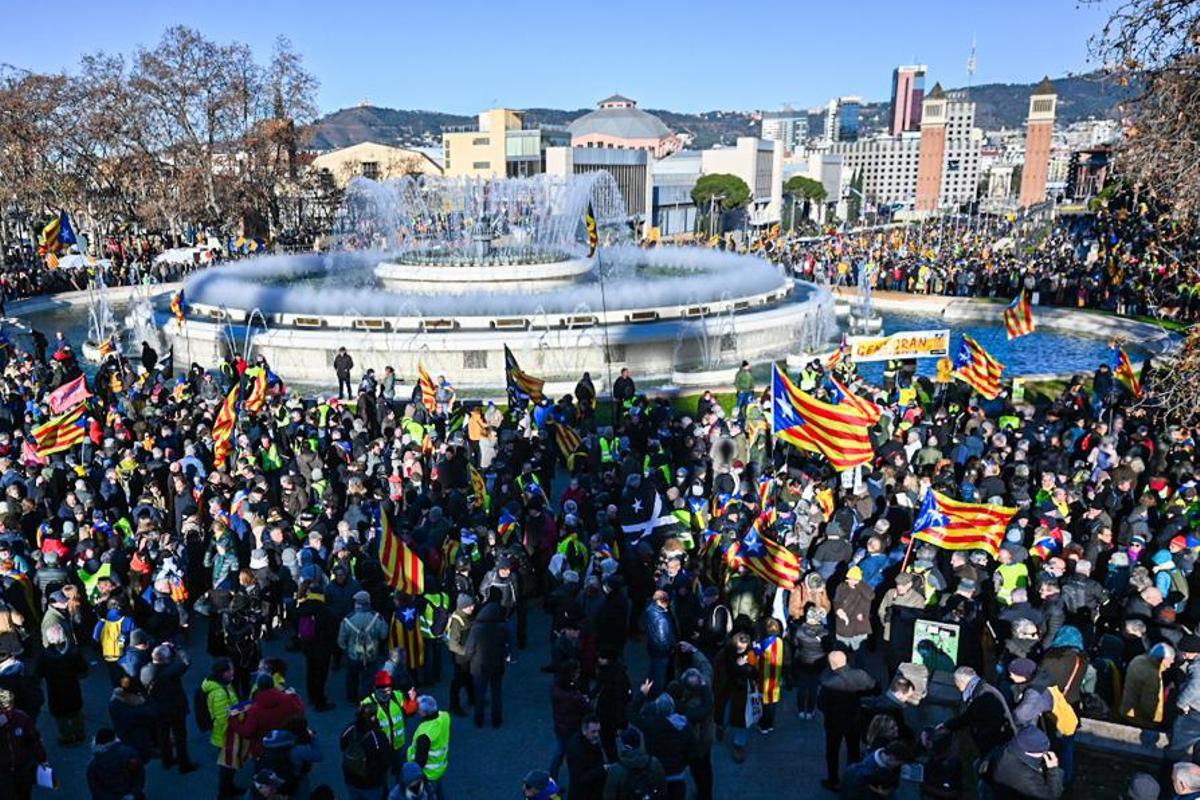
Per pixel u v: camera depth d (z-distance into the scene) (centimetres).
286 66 7119
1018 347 3619
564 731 979
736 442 1884
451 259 4381
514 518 1484
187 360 3338
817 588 1205
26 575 1280
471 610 1158
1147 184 1850
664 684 1136
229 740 958
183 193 6744
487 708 1204
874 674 1233
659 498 1580
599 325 3086
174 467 1642
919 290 4769
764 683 1122
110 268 5447
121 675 1023
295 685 1257
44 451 1794
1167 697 990
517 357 2981
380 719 912
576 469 1853
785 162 18988
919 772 1005
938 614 1142
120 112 6619
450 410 2334
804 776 1054
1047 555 1321
